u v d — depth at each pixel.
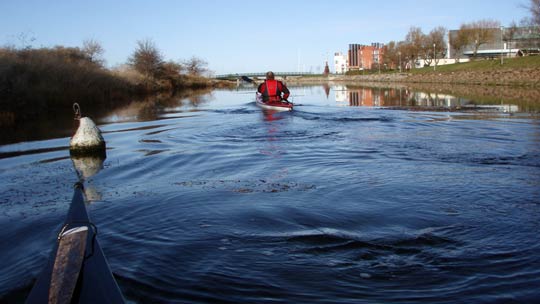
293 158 8.93
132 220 5.29
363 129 12.98
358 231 4.82
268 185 6.83
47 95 24.48
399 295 3.50
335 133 12.28
